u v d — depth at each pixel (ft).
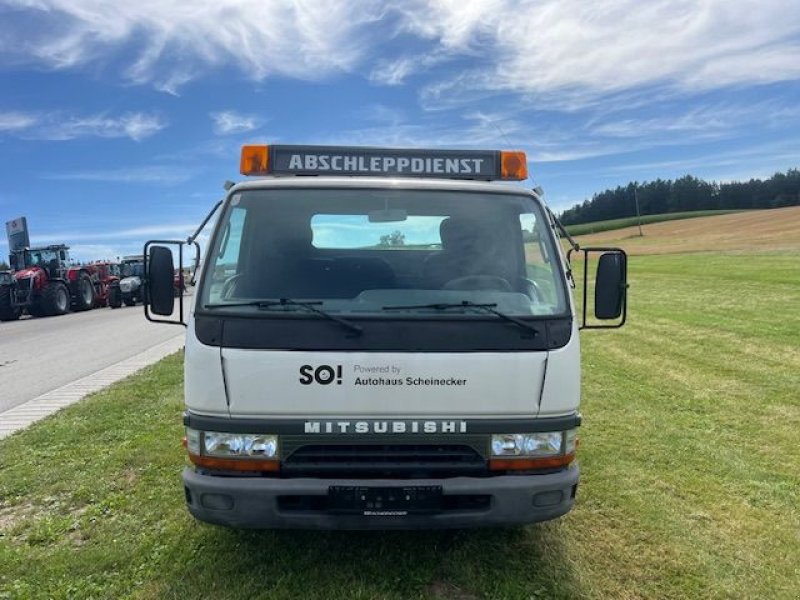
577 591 11.64
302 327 10.77
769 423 21.48
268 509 10.73
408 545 13.07
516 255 12.40
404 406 10.80
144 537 13.60
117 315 69.97
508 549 13.00
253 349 10.68
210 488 10.78
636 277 87.61
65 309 74.33
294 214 12.32
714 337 38.52
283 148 13.41
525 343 11.01
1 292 67.62
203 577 11.97
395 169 13.53
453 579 11.97
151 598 11.43
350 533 13.51
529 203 12.67
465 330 10.93
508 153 13.71
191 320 11.23
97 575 12.21
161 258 11.87
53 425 21.77
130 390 27.04
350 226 12.35
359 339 10.77
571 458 11.43
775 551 13.05
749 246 142.31
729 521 14.33
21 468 17.72
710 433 20.48
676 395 25.26
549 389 11.04
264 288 11.76
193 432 11.09
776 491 15.92
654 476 16.85
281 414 10.78
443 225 12.50
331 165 13.46
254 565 12.39
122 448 19.26
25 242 82.53
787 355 32.68
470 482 10.89
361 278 11.98
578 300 53.16
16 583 11.89
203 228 12.78
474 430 10.93
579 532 13.78
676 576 12.16
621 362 31.96
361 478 10.91
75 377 31.27
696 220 270.87
